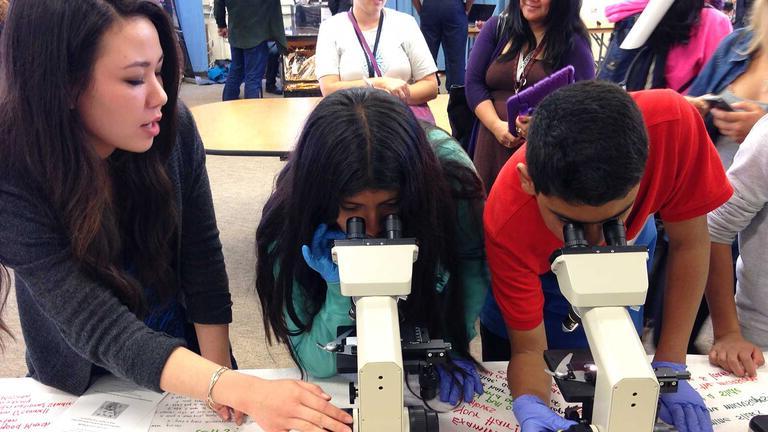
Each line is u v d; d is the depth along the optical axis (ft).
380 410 1.98
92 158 2.56
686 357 3.48
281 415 2.61
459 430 2.95
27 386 3.35
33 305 3.07
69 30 2.24
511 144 6.00
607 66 6.57
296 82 15.43
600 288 1.98
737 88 4.75
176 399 3.23
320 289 3.10
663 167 3.06
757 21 4.56
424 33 15.02
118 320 2.73
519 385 2.99
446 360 2.95
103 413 3.10
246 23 15.85
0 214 2.56
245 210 11.56
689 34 5.90
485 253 3.28
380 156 2.55
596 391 1.97
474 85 6.99
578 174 2.29
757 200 3.44
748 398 3.14
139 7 2.41
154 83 2.53
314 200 2.71
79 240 2.64
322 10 17.06
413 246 2.17
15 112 2.41
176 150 3.33
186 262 3.71
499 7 19.66
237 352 7.28
